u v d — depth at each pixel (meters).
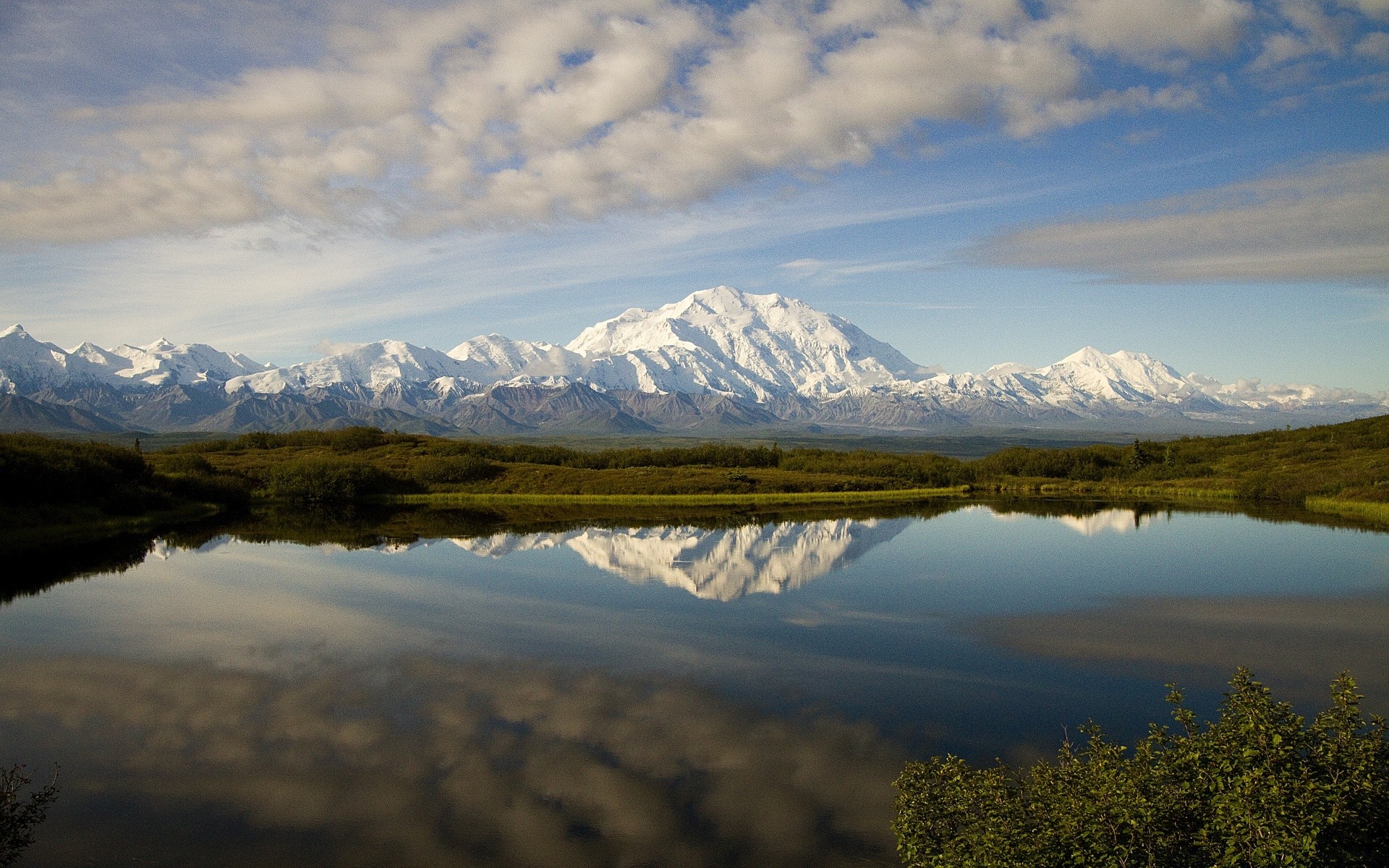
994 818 16.17
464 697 33.06
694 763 26.91
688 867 21.02
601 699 32.72
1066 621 44.88
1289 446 156.12
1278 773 14.70
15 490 80.56
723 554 71.19
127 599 51.59
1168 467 156.38
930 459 168.25
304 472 127.12
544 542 79.25
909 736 28.84
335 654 39.12
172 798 24.72
